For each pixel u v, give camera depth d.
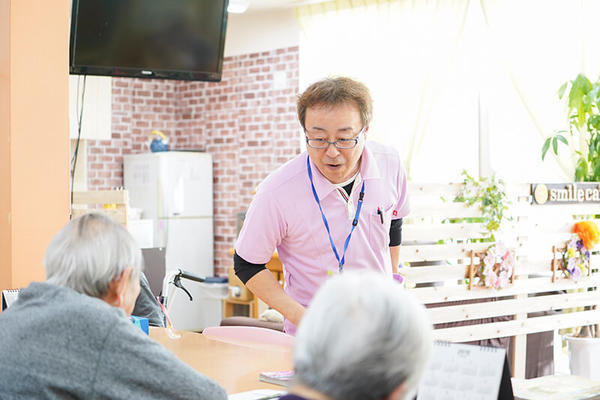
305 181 2.62
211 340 2.87
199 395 1.79
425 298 4.46
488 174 6.55
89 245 1.79
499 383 1.65
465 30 6.64
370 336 1.04
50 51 3.58
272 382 2.23
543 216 4.87
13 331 1.74
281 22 7.79
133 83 8.47
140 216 8.00
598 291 5.12
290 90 7.72
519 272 4.78
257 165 8.02
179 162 8.02
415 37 6.82
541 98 6.14
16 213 3.49
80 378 1.70
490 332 4.67
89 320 1.72
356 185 2.65
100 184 8.16
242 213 7.16
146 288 3.40
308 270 2.69
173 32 5.19
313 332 1.07
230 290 7.02
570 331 5.62
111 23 4.94
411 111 6.84
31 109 3.53
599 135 5.56
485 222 4.65
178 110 8.83
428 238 4.50
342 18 7.29
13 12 3.47
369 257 2.69
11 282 3.48
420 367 1.09
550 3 6.11
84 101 6.90
